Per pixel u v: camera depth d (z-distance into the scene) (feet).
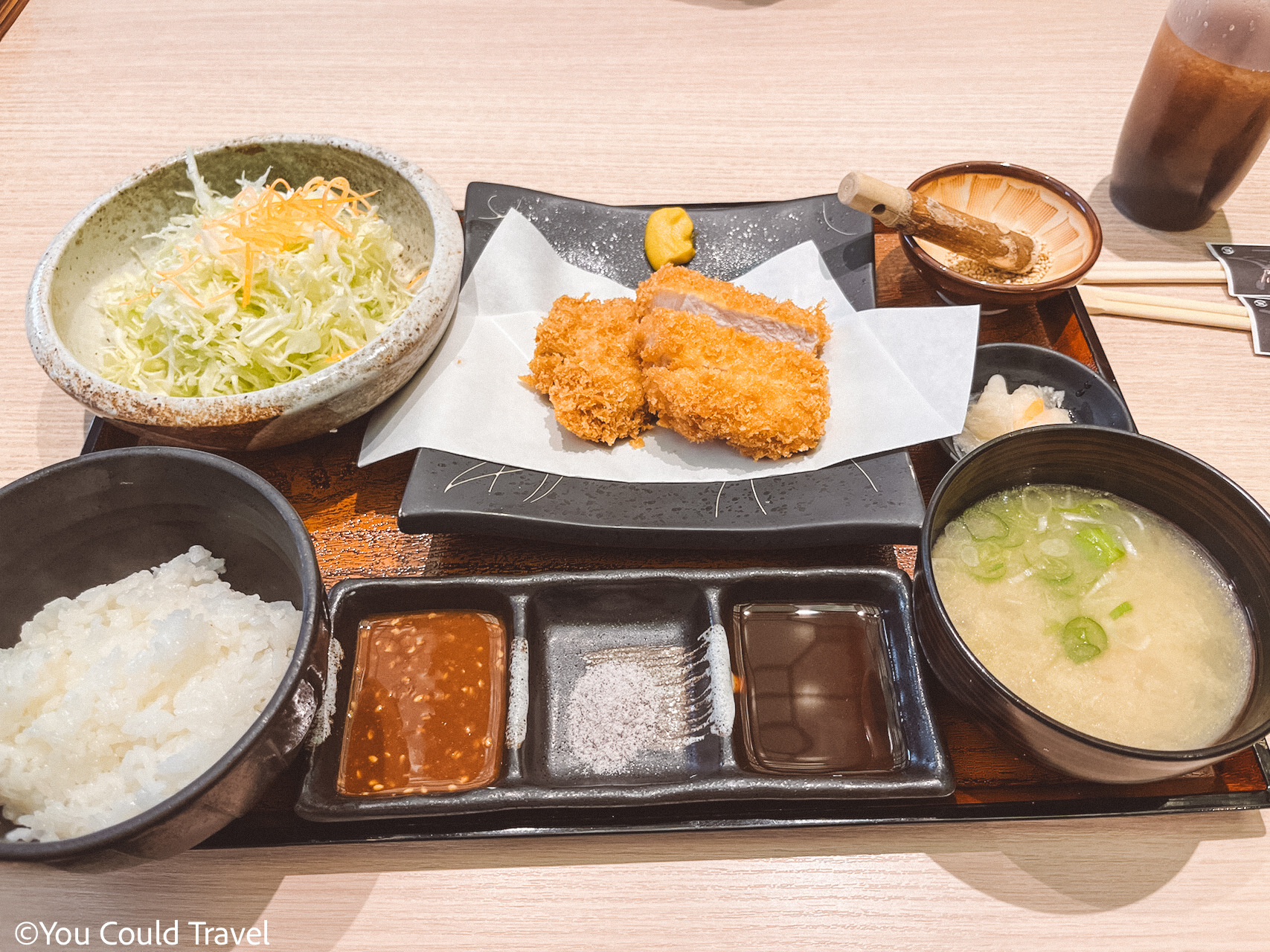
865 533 1.12
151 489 0.99
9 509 0.92
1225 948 0.90
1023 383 1.28
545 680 1.07
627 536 1.14
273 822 0.95
